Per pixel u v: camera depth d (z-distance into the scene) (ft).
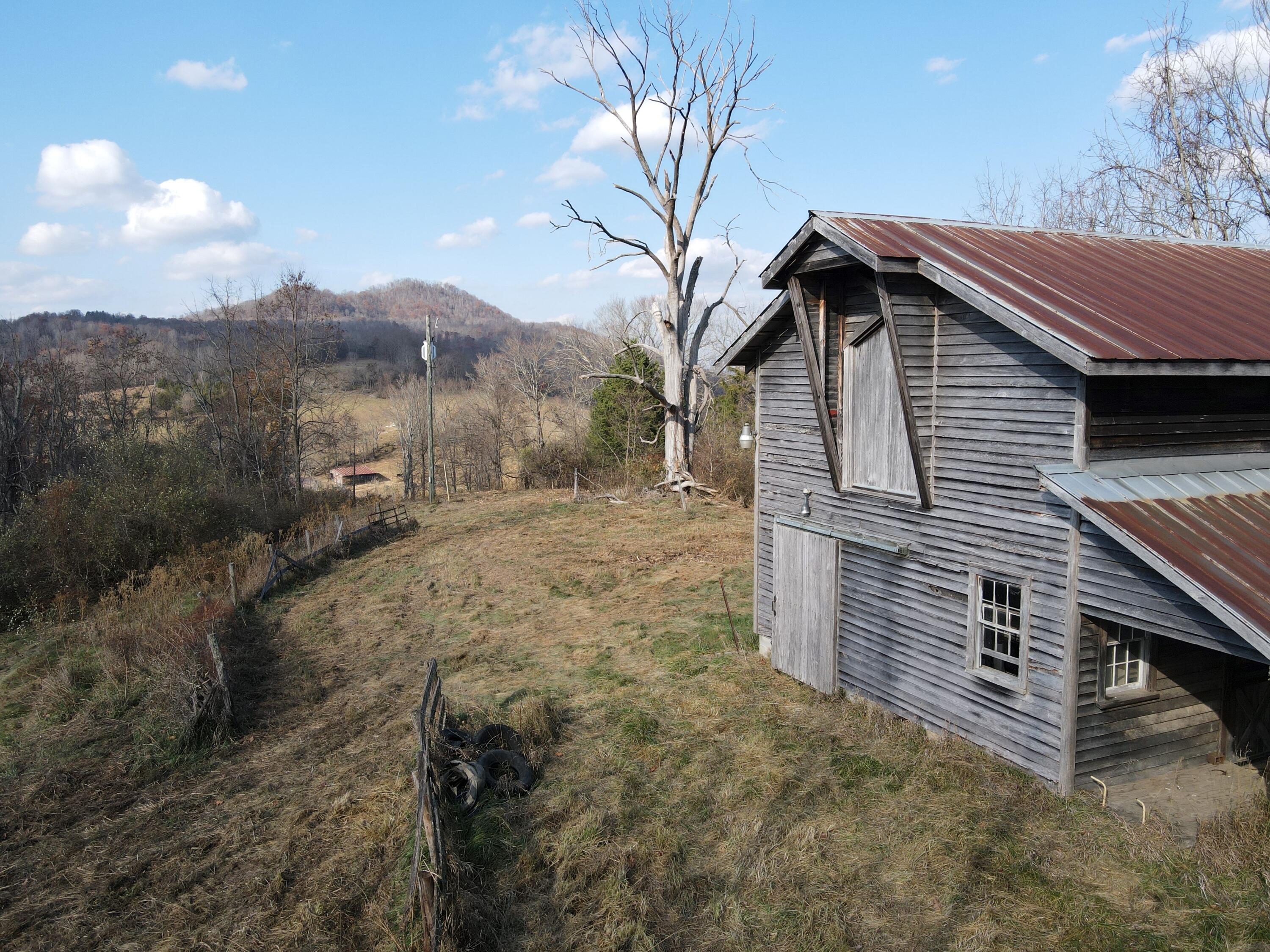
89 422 136.56
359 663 52.31
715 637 52.08
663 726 38.55
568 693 44.32
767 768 33.14
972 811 28.58
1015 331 28.68
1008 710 30.96
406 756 36.37
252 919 25.21
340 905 25.53
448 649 54.54
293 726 41.83
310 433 154.71
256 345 136.05
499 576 75.25
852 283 38.70
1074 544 27.96
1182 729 30.68
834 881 25.59
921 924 23.27
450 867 25.32
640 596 65.05
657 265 107.55
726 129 102.94
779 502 45.50
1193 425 30.25
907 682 36.35
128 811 33.37
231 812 32.76
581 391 193.47
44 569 72.90
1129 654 29.89
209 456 116.26
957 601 33.35
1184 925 22.15
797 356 43.19
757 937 23.20
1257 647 21.17
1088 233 42.34
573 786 32.60
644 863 26.86
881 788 31.09
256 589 70.18
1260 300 33.88
